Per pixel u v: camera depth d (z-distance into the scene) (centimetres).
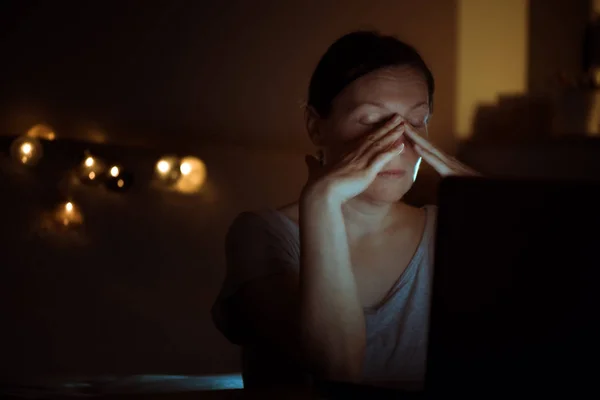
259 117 302
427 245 110
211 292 198
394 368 100
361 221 110
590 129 216
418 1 271
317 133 118
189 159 268
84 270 203
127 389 129
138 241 219
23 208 230
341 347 90
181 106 302
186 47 299
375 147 98
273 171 273
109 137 300
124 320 177
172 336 172
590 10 231
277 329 97
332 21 291
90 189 250
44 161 264
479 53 256
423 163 165
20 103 293
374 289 108
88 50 296
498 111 245
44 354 154
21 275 194
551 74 240
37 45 292
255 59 299
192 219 238
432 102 116
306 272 91
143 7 296
